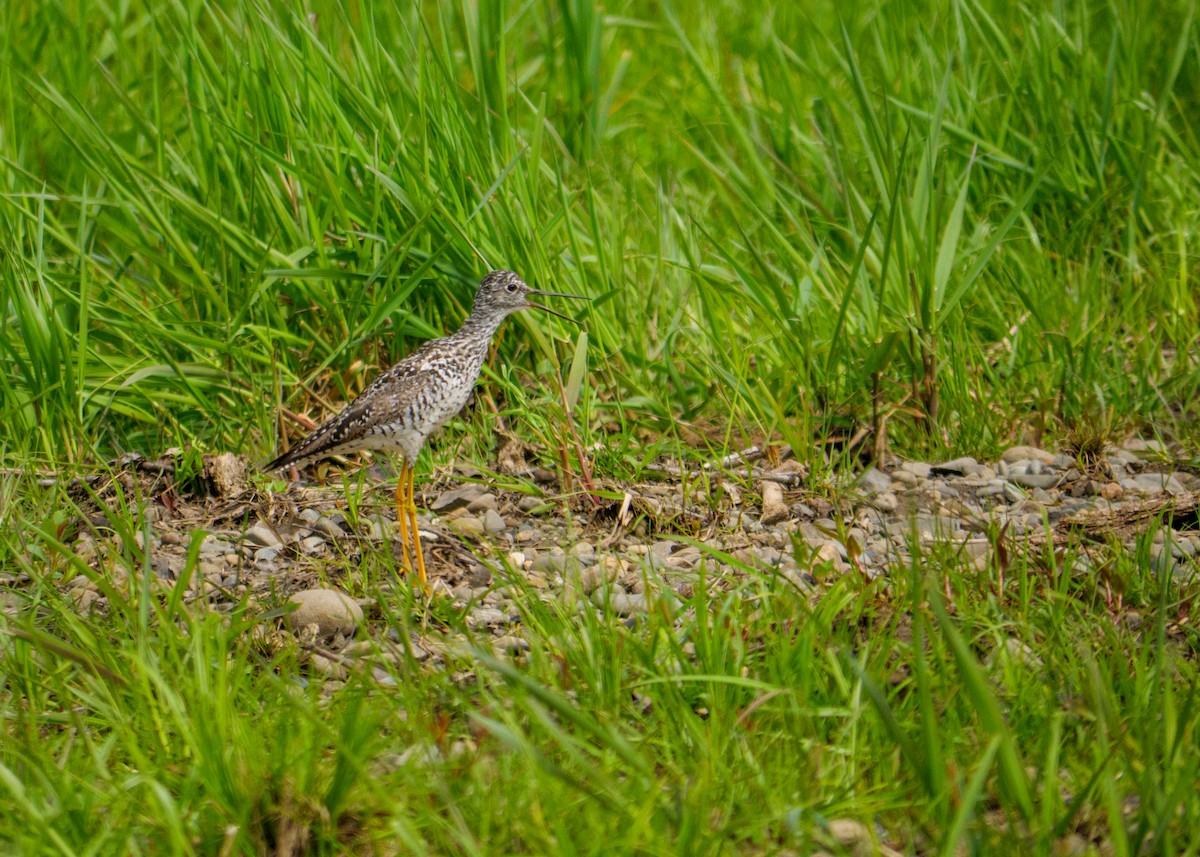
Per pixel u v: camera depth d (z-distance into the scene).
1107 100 13.84
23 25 15.91
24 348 11.88
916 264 11.85
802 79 17.36
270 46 12.45
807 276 12.08
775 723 6.99
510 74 15.77
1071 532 9.20
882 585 8.27
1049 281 13.18
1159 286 13.14
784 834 6.20
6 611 8.49
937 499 10.60
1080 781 6.41
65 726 7.26
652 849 5.75
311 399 12.05
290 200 12.62
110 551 8.93
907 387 11.84
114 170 12.23
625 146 16.59
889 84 15.15
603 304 12.37
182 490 10.67
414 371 9.86
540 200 12.68
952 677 7.07
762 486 10.69
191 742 6.29
